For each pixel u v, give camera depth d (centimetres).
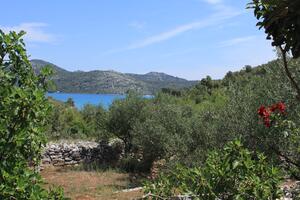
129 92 2588
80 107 3616
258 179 406
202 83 5094
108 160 2516
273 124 658
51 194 408
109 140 2648
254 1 285
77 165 2367
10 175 356
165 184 465
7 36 405
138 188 1576
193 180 424
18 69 413
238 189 405
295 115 955
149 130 2123
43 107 391
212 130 1363
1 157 367
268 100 1071
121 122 2527
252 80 1209
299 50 258
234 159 423
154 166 2142
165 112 2206
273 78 1095
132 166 2234
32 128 383
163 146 1959
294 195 740
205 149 1449
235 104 1188
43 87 421
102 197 1481
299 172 726
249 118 1079
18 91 364
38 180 393
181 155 1588
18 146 377
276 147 905
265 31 274
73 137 2969
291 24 255
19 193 354
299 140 661
